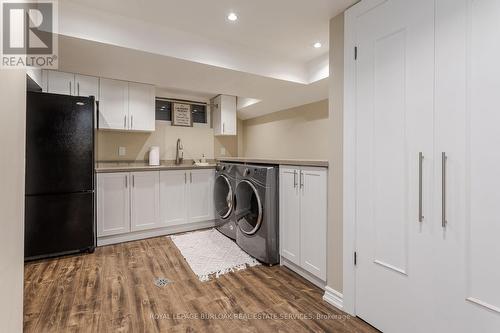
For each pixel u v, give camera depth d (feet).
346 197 5.49
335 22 5.92
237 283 6.66
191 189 11.21
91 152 8.64
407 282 4.45
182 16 6.40
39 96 7.86
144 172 10.16
